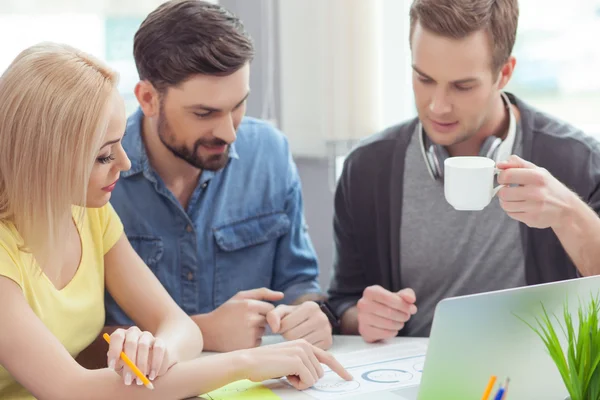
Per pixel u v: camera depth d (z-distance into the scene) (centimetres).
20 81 132
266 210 195
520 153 182
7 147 133
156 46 164
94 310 156
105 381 130
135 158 183
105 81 134
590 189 179
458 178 139
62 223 137
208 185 188
